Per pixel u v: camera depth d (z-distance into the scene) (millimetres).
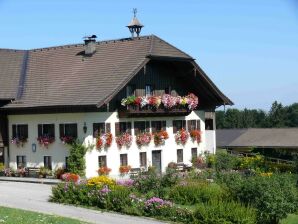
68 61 39500
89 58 38469
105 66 36844
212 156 40781
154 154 38750
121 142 36156
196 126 42094
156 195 25625
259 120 93875
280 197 20625
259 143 55438
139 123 37750
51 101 35938
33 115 36969
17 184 33094
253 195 21734
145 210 22719
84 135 34375
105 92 34156
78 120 34594
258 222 20656
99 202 24203
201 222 20938
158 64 38969
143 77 37719
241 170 38656
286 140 54594
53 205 24656
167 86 39594
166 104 37812
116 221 21422
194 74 39562
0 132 38156
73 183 25812
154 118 38688
